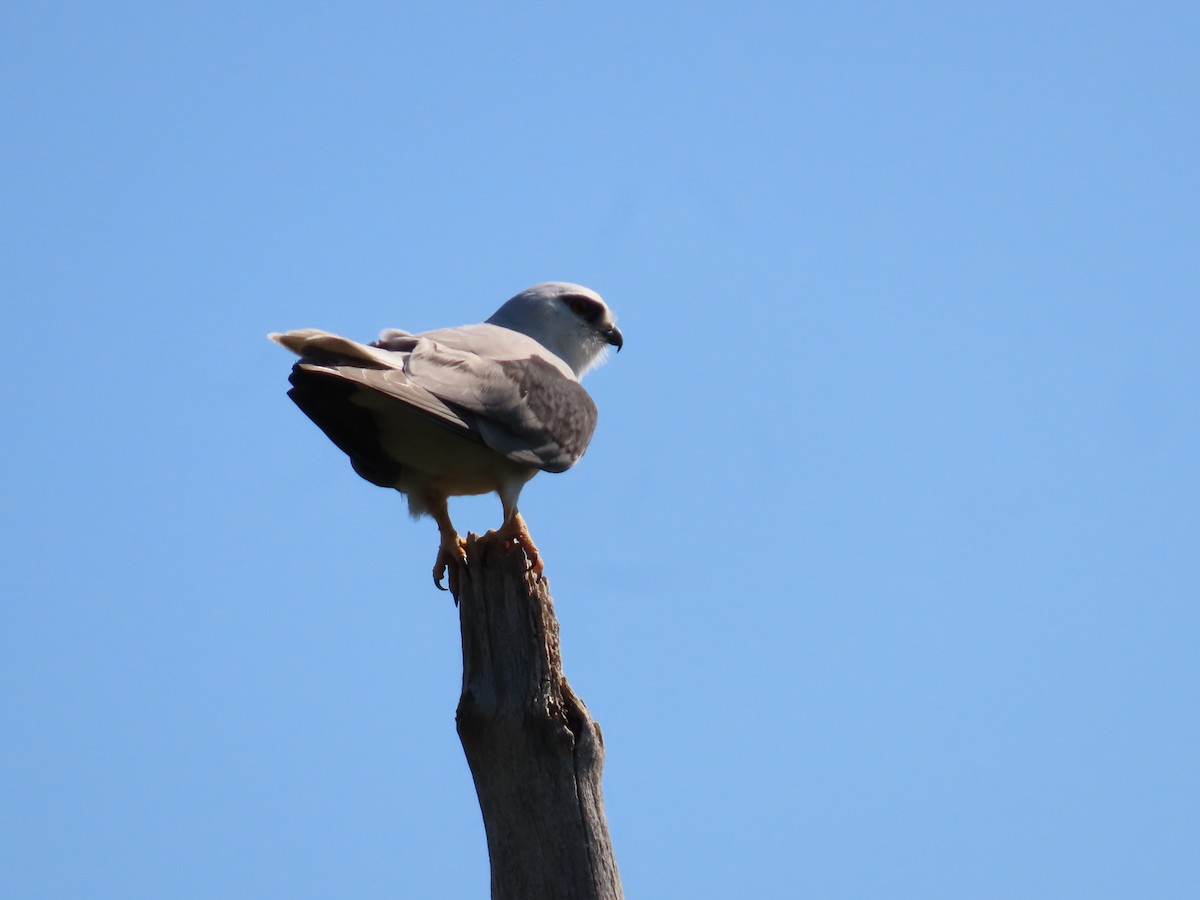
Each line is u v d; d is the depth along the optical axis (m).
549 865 9.06
